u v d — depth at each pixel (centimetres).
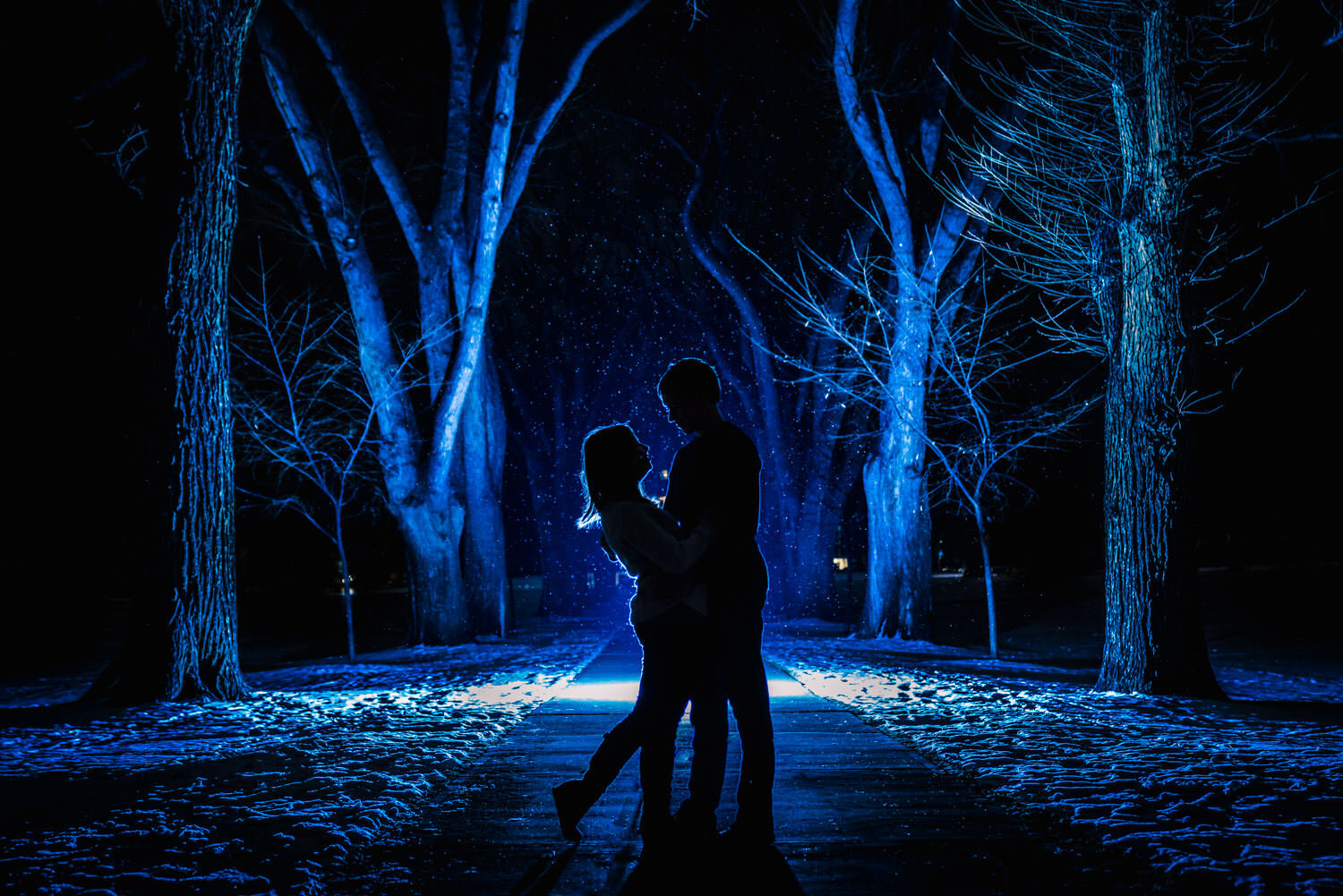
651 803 389
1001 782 508
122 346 1747
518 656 1602
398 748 639
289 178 1892
